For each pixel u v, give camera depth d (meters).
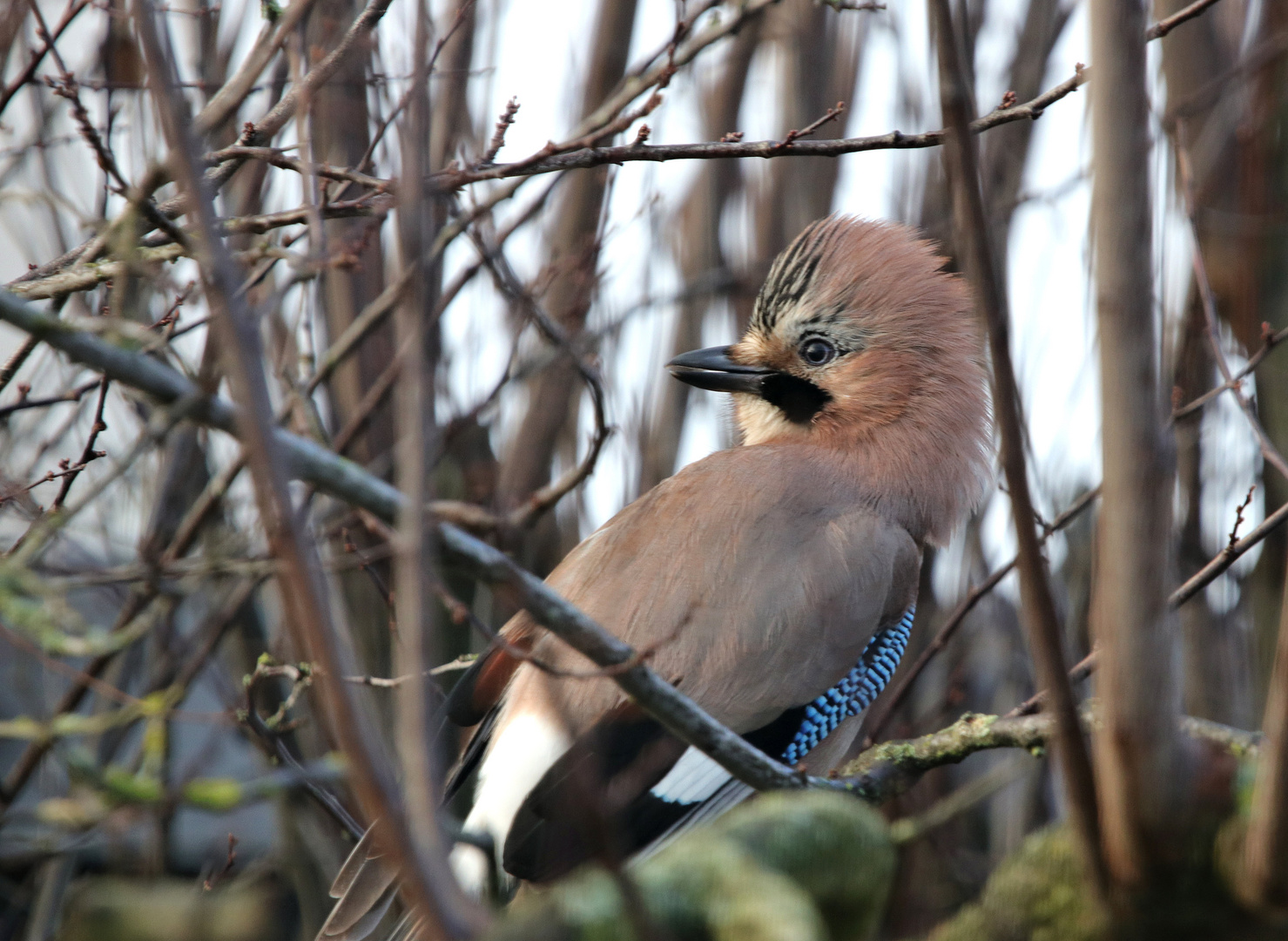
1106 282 4.08
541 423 9.15
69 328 3.36
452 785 6.84
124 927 4.13
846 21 9.85
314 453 3.54
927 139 5.61
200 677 9.23
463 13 6.69
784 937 2.90
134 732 9.23
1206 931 3.81
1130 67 4.06
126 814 3.47
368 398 7.38
